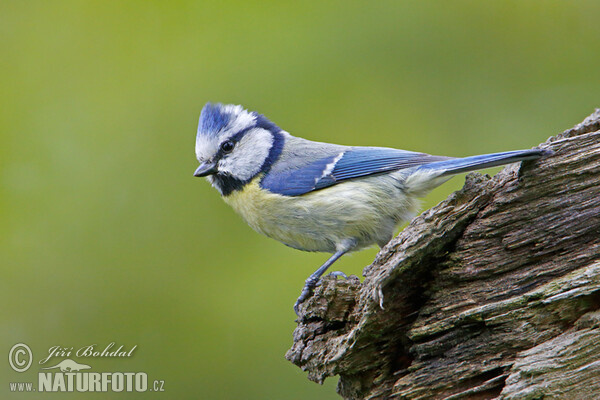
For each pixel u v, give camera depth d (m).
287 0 13.24
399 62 12.77
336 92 12.60
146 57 12.91
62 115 12.42
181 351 11.20
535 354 5.62
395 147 12.16
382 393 6.41
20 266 11.48
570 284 5.68
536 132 11.90
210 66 12.74
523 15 12.55
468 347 5.99
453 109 12.39
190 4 13.16
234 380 11.02
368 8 13.08
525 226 5.96
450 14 12.80
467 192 6.09
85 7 13.09
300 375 11.02
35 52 12.88
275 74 12.77
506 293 5.96
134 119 12.41
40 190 11.98
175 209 11.99
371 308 6.09
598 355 5.47
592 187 5.86
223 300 11.47
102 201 11.96
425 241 5.97
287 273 11.63
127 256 11.73
